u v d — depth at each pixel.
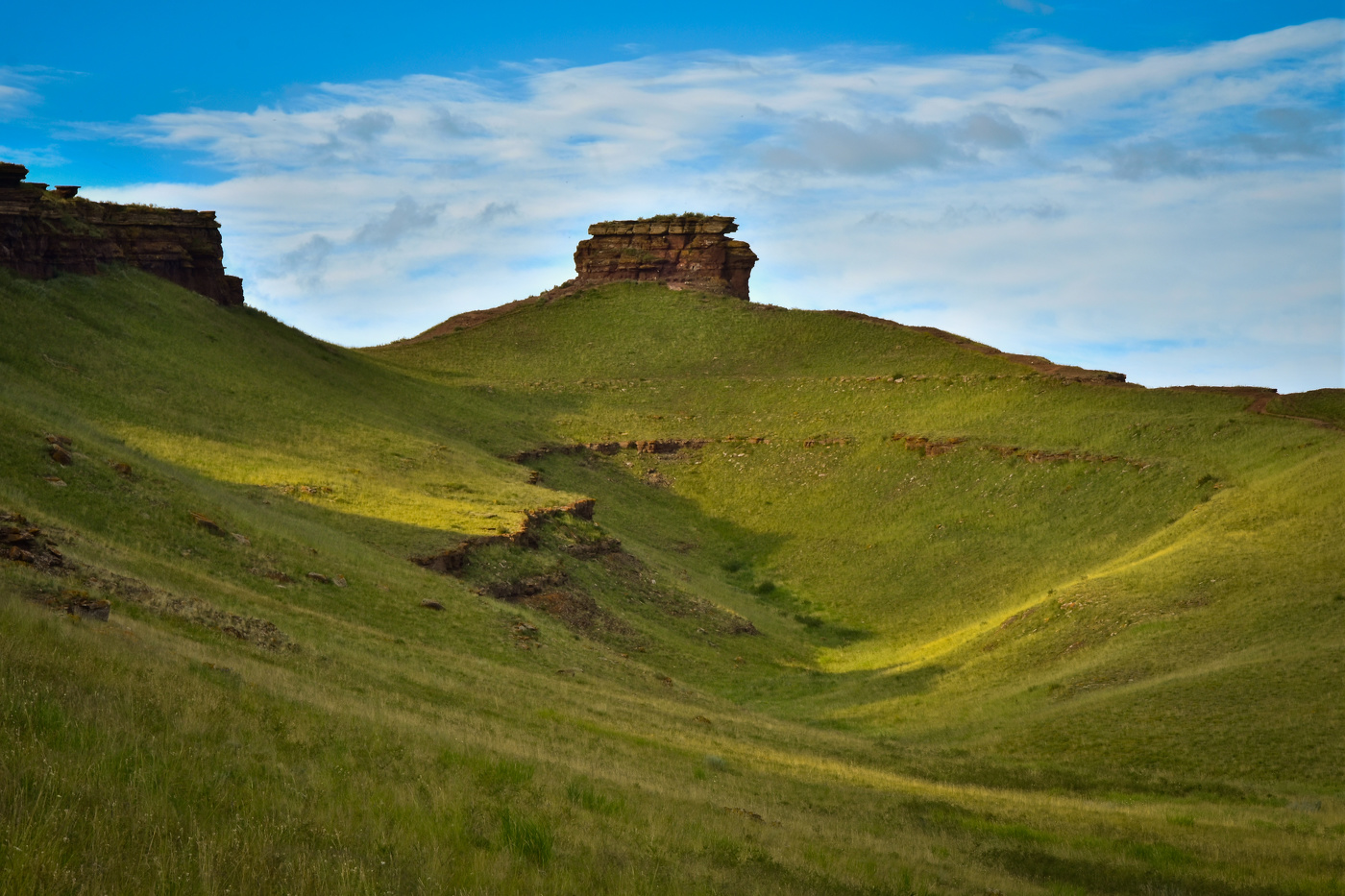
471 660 37.97
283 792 13.52
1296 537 55.50
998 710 46.28
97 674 16.45
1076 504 81.06
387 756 17.92
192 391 76.88
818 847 19.62
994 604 69.94
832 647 70.50
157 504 41.62
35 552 27.22
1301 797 31.78
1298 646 42.81
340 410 89.50
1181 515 71.62
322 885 10.31
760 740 37.34
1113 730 39.66
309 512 56.50
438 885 11.20
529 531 64.94
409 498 66.31
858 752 38.91
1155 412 95.00
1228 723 37.91
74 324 77.31
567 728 29.16
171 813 11.19
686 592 71.69
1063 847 23.84
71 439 44.41
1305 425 80.00
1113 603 54.22
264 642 28.08
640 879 13.49
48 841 9.43
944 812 27.48
